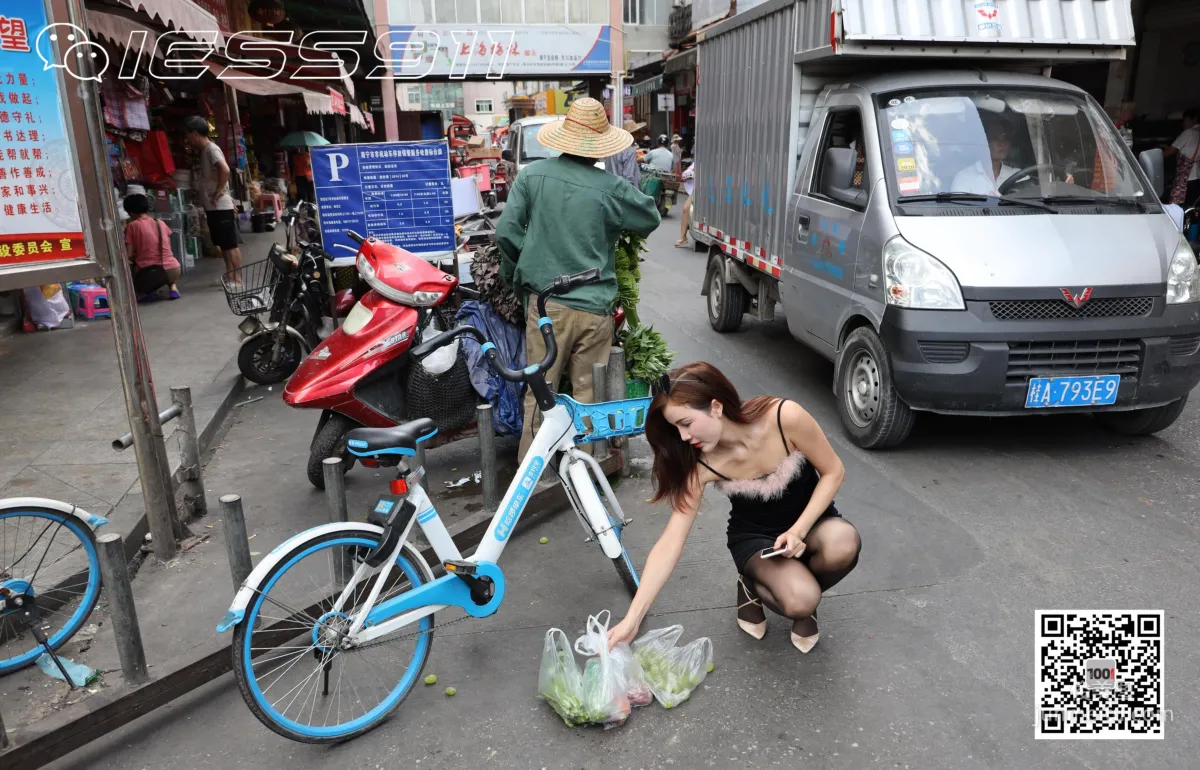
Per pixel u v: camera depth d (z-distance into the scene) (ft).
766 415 9.00
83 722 8.41
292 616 10.00
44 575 11.32
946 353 14.70
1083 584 11.56
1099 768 8.23
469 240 27.27
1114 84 43.45
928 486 14.83
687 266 38.88
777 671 9.89
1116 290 14.51
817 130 19.38
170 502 12.92
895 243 15.26
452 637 10.78
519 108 141.90
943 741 8.65
